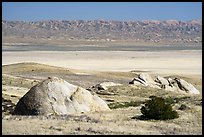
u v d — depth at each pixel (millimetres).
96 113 27375
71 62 139625
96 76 86062
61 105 26578
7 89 48562
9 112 28078
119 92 51594
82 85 70125
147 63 139125
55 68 95375
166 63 139875
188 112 28781
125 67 123562
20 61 138625
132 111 29469
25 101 26688
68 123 22859
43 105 26281
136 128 22266
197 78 88500
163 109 25875
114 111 29031
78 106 27188
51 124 22391
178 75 96688
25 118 24188
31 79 70375
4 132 20047
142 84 58938
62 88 27297
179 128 22641
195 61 149625
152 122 24641
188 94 51469
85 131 20766
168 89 58219
